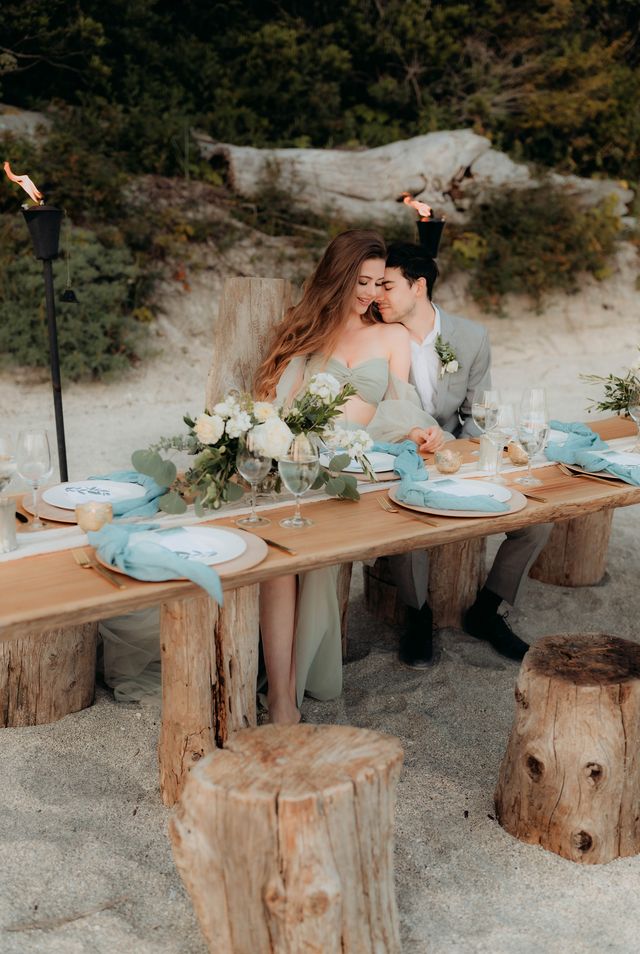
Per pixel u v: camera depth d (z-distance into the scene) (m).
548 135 12.43
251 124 11.04
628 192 11.55
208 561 1.97
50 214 3.56
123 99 10.36
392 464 2.89
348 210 10.06
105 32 10.34
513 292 10.62
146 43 10.59
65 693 2.85
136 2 10.38
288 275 9.52
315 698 3.06
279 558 2.04
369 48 12.05
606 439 3.38
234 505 2.50
